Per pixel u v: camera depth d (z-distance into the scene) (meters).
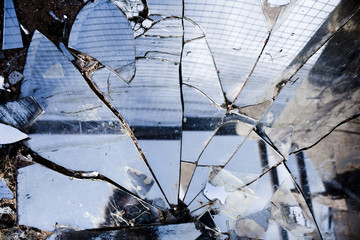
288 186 0.62
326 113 0.61
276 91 0.59
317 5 0.54
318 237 0.62
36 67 0.54
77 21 0.53
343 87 0.60
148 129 0.56
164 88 0.56
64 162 0.55
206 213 0.59
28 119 0.54
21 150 0.54
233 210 0.60
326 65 0.58
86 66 0.54
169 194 0.57
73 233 0.56
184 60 0.55
